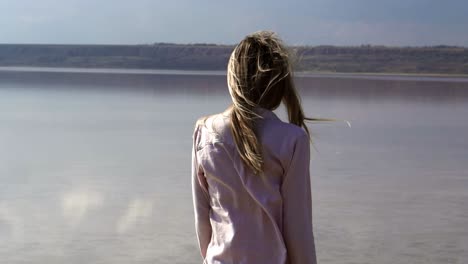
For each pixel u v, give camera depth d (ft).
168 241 21.65
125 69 364.99
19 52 391.86
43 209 26.00
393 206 27.12
